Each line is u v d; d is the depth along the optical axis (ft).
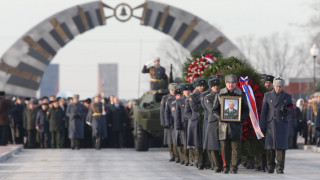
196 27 313.53
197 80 105.50
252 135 101.65
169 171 104.47
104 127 177.88
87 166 116.06
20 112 192.03
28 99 191.01
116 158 138.21
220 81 104.37
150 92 169.17
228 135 95.96
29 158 138.00
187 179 90.63
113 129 190.29
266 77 104.32
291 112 98.78
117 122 190.29
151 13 318.24
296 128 184.85
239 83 103.50
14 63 319.06
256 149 101.81
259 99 103.86
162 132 162.91
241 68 105.70
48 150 173.68
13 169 110.22
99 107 176.96
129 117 194.18
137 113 163.53
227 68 110.73
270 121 97.96
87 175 98.48
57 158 138.10
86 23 322.34
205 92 100.01
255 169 103.71
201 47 317.63
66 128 190.60
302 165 115.55
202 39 313.73
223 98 95.61
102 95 187.32
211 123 98.22
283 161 98.17
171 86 122.62
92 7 316.81
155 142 190.19
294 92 318.24
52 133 184.75
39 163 123.65
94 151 168.45
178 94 115.34
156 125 161.68
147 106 164.35
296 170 104.37
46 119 184.14
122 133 191.93
